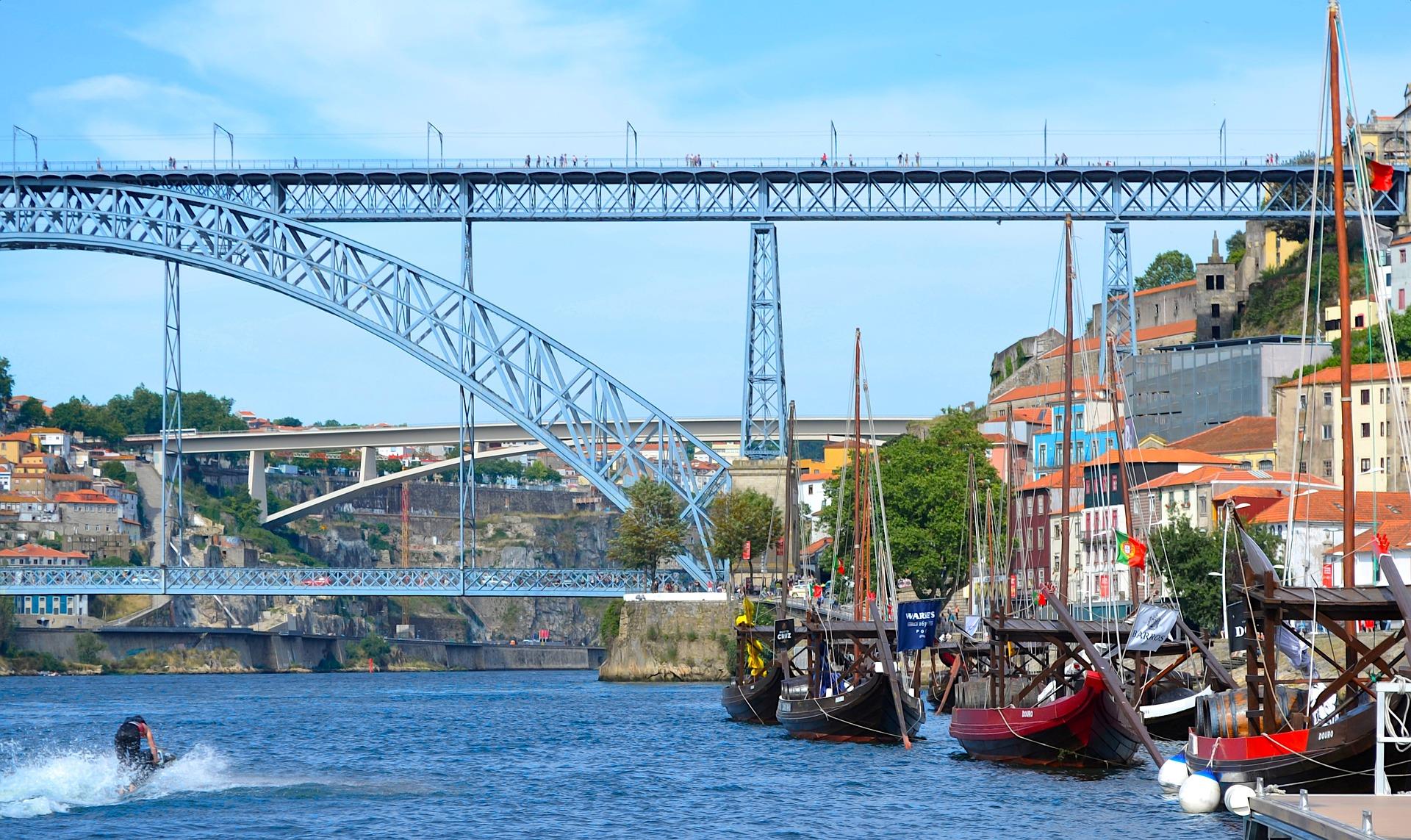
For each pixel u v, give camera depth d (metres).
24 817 69.00
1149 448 194.12
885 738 102.62
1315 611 58.34
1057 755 83.38
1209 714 65.38
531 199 199.50
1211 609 130.88
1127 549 113.94
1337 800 41.75
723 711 136.50
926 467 192.00
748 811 71.94
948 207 196.00
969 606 152.25
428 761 94.44
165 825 67.00
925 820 68.00
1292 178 196.00
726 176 196.00
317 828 66.50
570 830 66.81
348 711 149.50
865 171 194.62
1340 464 179.75
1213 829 62.44
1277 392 190.62
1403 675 62.19
